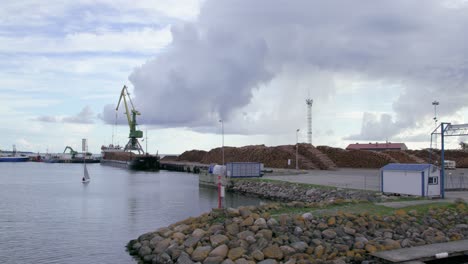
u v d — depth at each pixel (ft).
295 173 249.34
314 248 63.87
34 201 170.60
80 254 80.12
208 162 460.55
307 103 369.91
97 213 133.90
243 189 205.98
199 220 77.46
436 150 365.81
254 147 383.45
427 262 60.70
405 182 114.93
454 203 89.61
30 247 86.28
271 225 69.10
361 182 176.45
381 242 66.85
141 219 121.19
